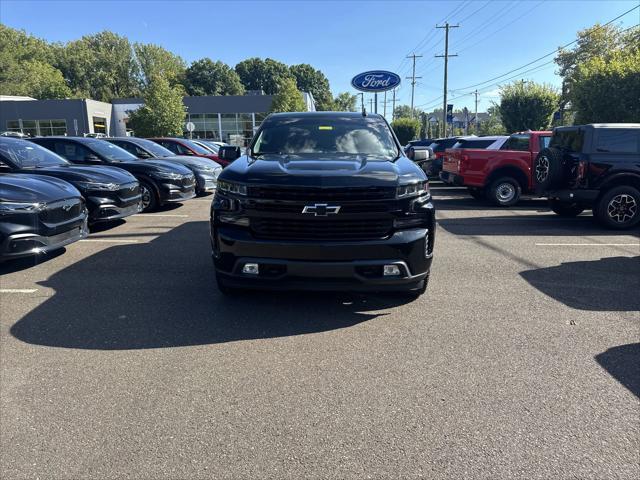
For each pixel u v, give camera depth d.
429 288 5.23
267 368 3.43
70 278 5.54
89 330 4.07
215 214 4.20
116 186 7.83
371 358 3.59
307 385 3.20
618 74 17.28
